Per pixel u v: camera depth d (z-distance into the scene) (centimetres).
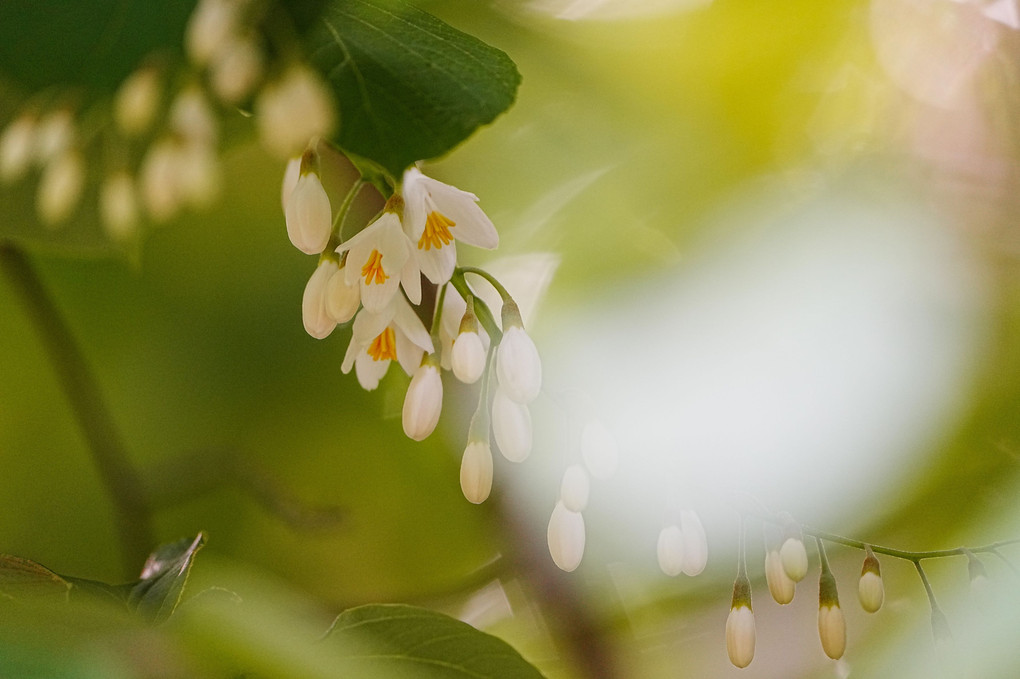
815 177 83
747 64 83
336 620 71
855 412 81
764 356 81
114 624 67
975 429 81
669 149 84
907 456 80
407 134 72
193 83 73
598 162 84
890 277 82
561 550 72
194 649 66
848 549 81
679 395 81
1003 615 72
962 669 72
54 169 75
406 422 72
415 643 71
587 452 72
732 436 80
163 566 75
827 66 83
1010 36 82
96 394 85
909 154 83
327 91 72
